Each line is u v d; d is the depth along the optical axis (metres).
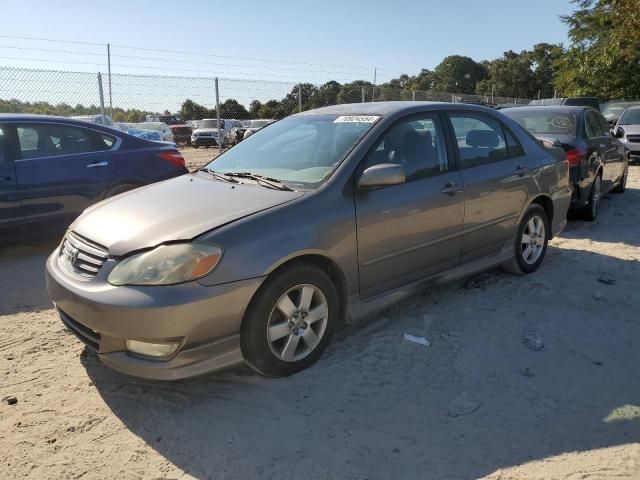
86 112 11.38
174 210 3.27
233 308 2.93
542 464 2.53
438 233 4.02
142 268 2.85
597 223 7.50
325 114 4.37
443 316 4.16
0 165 5.60
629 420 2.87
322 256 3.31
